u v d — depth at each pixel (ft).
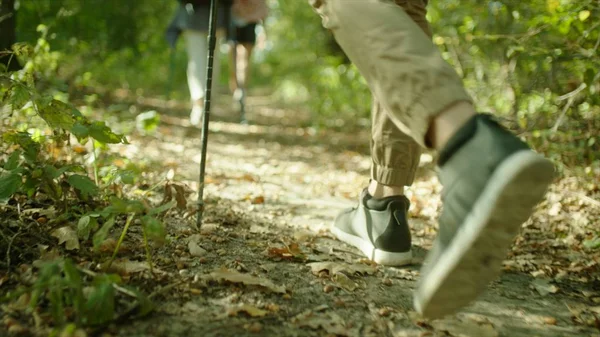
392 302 4.74
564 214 7.56
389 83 3.77
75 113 5.50
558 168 8.54
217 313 4.15
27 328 3.66
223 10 17.16
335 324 4.19
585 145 8.71
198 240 5.74
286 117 24.39
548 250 6.49
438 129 3.66
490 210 3.28
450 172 3.55
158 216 6.11
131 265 4.69
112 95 21.56
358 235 6.17
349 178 10.94
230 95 35.22
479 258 3.45
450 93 3.62
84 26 16.33
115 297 4.08
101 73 20.54
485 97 11.25
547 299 5.06
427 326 4.28
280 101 35.91
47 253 4.64
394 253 5.68
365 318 4.37
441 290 3.57
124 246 5.14
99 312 3.68
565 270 5.79
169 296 4.31
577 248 6.52
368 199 5.91
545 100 8.97
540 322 4.54
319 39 24.02
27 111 7.13
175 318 3.99
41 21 12.96
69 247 4.87
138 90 25.61
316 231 6.92
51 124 5.43
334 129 19.34
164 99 25.34
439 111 3.62
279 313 4.28
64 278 3.75
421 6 5.12
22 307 3.91
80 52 16.24
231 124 18.78
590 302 5.02
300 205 8.43
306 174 11.20
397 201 5.72
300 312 4.36
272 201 8.52
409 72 3.67
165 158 10.69
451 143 3.55
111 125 12.28
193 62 16.12
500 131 3.51
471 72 11.59
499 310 4.75
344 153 14.44
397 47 3.73
